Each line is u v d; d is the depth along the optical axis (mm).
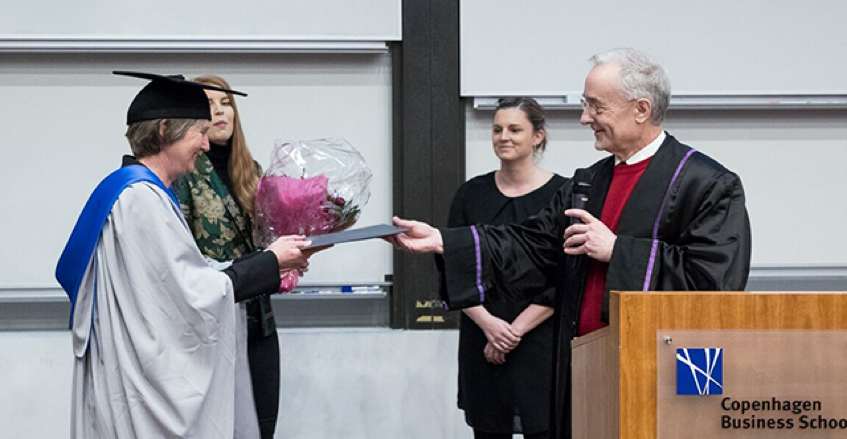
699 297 1925
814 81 4863
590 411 2207
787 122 4926
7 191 4707
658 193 2617
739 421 1919
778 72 4855
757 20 4848
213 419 2639
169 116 2746
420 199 4746
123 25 4641
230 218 3549
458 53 4758
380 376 4734
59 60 4703
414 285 4770
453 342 4754
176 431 2543
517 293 2941
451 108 4758
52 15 4617
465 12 4750
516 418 3609
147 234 2564
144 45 4641
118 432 2553
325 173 3121
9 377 4637
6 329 4770
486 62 4758
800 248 4941
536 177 3734
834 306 1920
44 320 4785
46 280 4730
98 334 2602
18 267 4723
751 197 4926
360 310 4887
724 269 2479
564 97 4777
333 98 4781
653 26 4816
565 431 2672
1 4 4598
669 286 2516
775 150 4930
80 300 2633
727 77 4844
